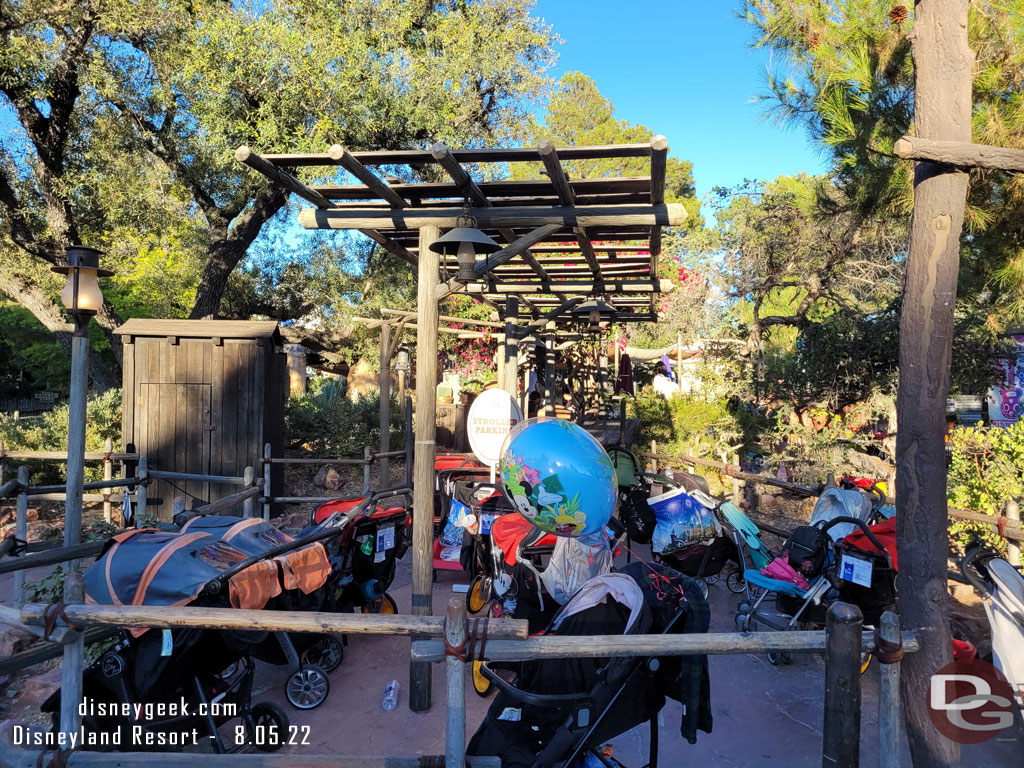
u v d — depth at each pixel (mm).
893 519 4840
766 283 13742
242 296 18188
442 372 18344
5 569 3965
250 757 2764
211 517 4582
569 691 3039
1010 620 3334
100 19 12367
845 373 12000
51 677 4719
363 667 5109
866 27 5660
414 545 4477
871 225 8281
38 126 13258
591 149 3844
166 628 3070
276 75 11938
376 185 4320
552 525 3514
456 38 13227
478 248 4484
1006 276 5633
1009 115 4910
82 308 5168
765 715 4332
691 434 14789
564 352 16938
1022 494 6051
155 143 15062
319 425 13898
